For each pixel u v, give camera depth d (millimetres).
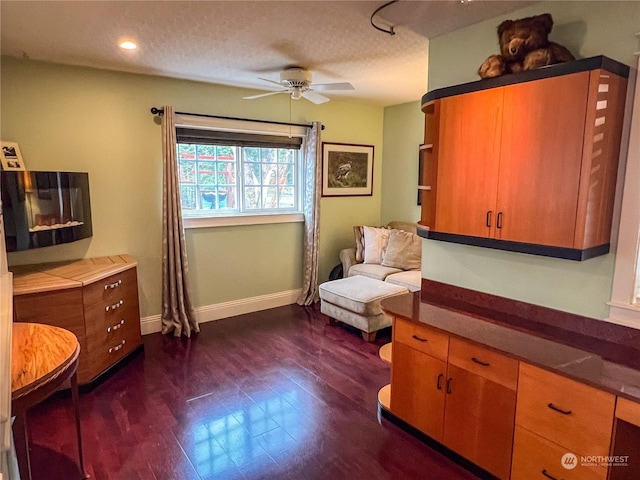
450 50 2566
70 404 2830
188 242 4207
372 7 2193
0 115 3166
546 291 2229
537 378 1815
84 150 3553
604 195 1868
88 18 2355
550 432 1799
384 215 5641
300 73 3338
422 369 2348
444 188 2328
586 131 1747
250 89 4352
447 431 2256
